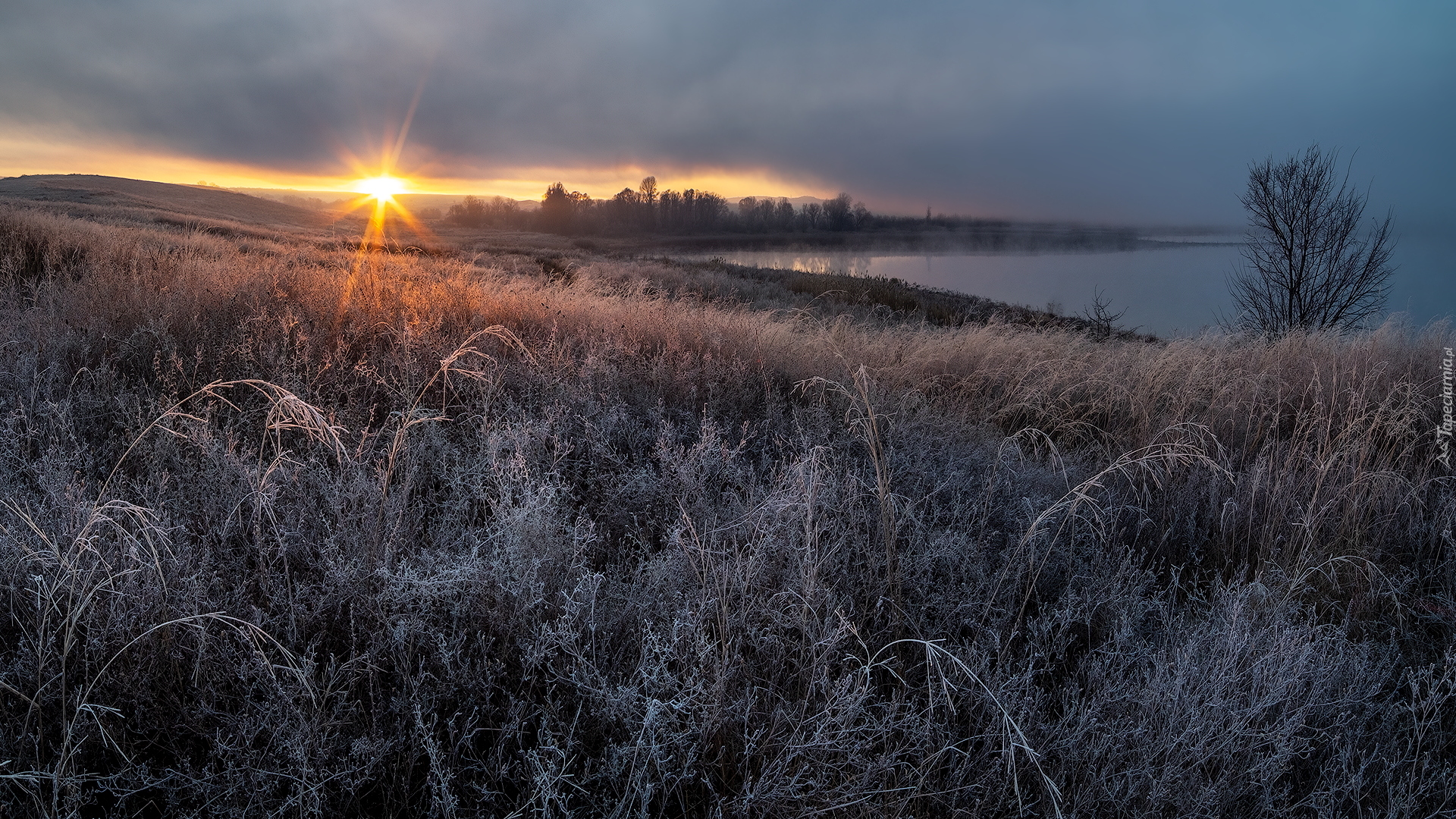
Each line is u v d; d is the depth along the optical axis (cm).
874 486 290
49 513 203
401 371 362
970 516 292
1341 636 224
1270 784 177
